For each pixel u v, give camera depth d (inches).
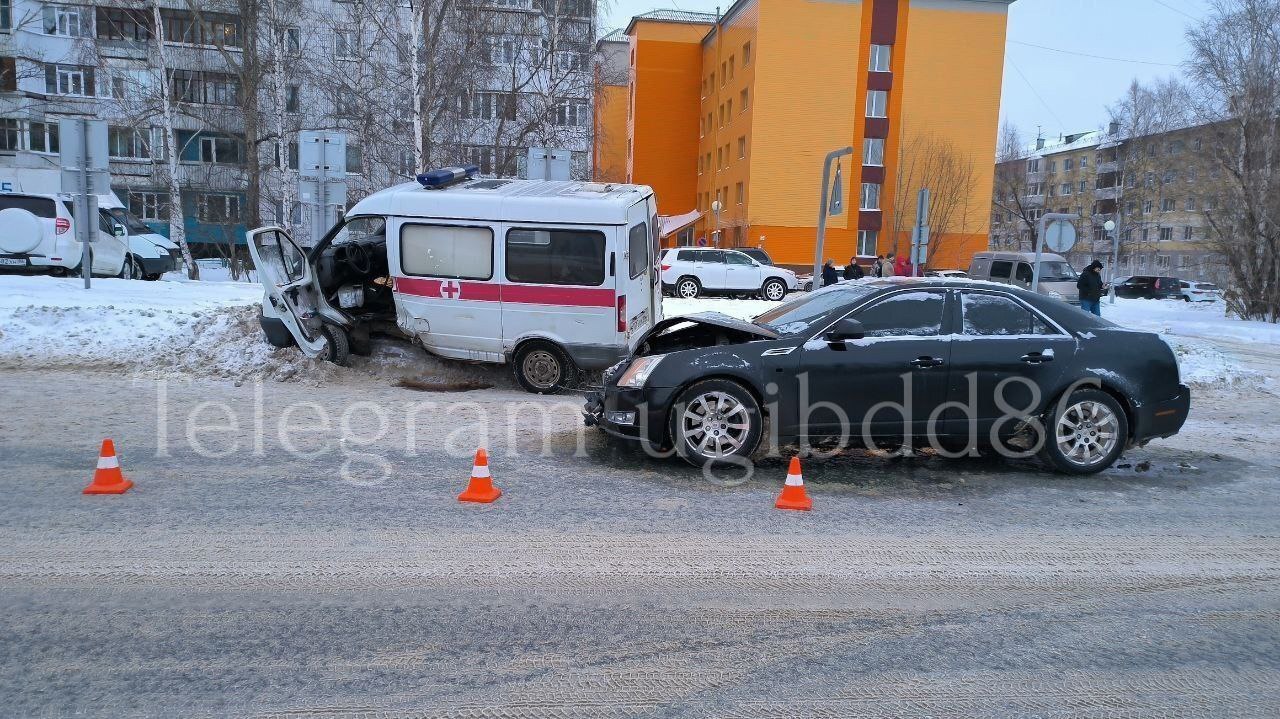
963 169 1839.3
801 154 1817.2
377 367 413.7
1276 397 439.2
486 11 896.3
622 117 2389.3
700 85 2304.4
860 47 1797.5
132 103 1250.0
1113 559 194.4
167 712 123.6
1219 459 293.1
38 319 433.4
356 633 149.6
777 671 140.5
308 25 1155.3
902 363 253.3
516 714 125.6
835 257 1854.1
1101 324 267.7
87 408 322.0
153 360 404.8
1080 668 143.9
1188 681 140.6
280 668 137.0
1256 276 1043.3
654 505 226.1
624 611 161.5
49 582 166.9
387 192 394.0
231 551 185.3
